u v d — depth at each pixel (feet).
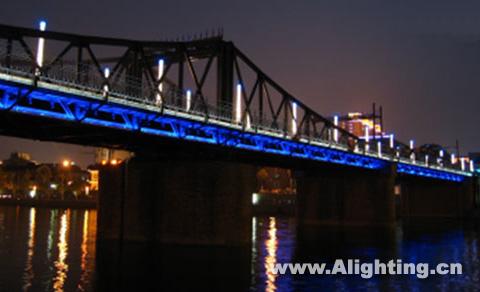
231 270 129.59
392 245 192.24
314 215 291.38
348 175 289.33
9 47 116.06
